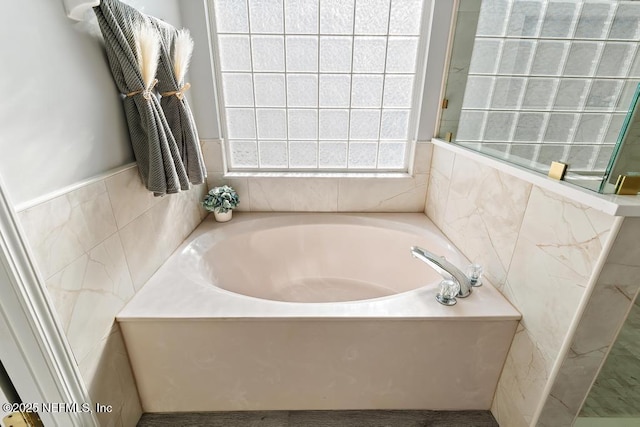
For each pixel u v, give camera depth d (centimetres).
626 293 82
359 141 190
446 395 125
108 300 102
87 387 93
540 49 109
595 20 91
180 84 128
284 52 169
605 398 100
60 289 82
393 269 185
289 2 158
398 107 182
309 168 196
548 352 96
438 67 165
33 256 74
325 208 198
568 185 86
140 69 101
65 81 84
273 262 188
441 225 175
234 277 171
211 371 117
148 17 110
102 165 100
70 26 85
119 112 107
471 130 148
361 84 176
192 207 172
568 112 95
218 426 122
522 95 115
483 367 119
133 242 116
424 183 192
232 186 192
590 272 81
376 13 162
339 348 114
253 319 107
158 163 111
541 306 99
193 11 154
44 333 78
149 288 121
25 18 72
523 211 107
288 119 184
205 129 179
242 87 177
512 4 125
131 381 116
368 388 122
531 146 106
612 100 82
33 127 75
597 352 90
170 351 113
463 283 118
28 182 74
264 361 115
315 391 122
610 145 79
